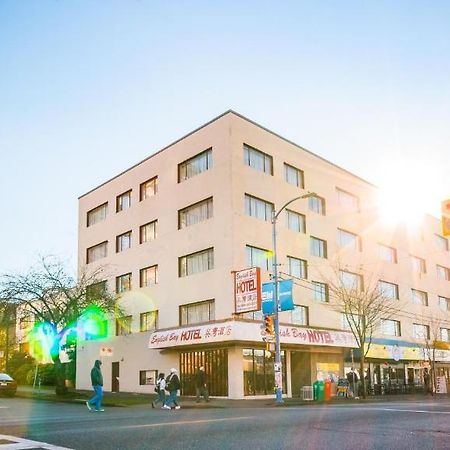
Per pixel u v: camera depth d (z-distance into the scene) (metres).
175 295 34.91
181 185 35.88
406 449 8.80
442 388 41.94
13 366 53.62
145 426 12.48
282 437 10.32
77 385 43.81
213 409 21.81
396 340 43.44
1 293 30.64
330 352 36.91
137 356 37.69
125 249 40.66
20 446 9.22
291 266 35.06
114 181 43.09
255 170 33.81
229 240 31.34
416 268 50.38
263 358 31.86
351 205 42.59
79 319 34.75
